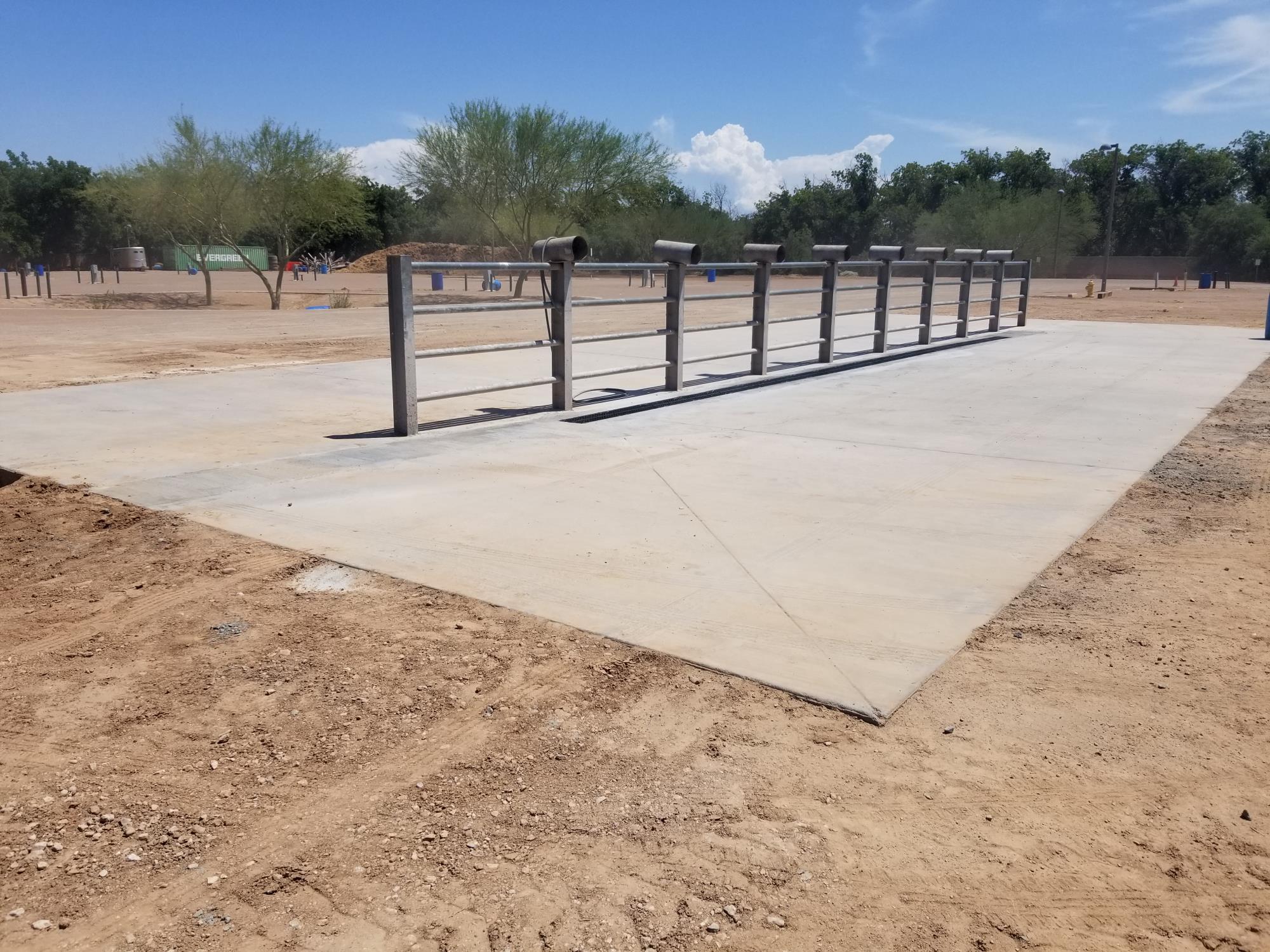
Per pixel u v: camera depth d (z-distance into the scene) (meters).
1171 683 3.84
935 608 4.53
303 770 3.25
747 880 2.70
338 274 77.12
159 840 2.87
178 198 34.72
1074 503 6.34
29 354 15.95
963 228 85.00
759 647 4.08
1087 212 86.44
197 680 3.87
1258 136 103.31
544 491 6.41
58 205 90.19
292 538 5.40
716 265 10.82
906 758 3.29
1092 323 22.59
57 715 3.62
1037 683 3.83
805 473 7.03
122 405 9.78
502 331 21.72
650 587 4.72
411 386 8.06
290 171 35.31
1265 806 3.04
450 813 3.01
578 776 3.21
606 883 2.68
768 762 3.28
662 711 3.61
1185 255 90.56
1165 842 2.87
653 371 12.62
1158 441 8.38
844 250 12.88
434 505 6.05
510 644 4.14
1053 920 2.54
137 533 5.57
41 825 2.94
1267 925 2.53
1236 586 4.89
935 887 2.67
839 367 13.06
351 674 3.90
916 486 6.70
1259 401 10.64
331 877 2.71
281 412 9.39
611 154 41.25
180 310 32.66
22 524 5.83
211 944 2.46
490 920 2.54
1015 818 2.98
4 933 2.48
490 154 40.47
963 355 14.99
